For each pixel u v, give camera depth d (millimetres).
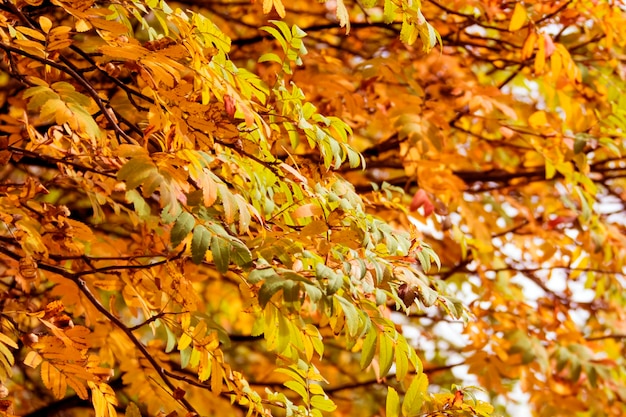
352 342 2617
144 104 3262
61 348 2494
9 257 3055
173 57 2461
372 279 2385
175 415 2789
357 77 4117
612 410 4855
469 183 5102
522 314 4816
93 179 2957
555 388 4805
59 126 2756
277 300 2613
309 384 2781
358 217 2490
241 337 4805
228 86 2447
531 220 4852
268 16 4750
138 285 3012
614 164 5625
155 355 3471
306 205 2545
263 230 2408
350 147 2801
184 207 2307
